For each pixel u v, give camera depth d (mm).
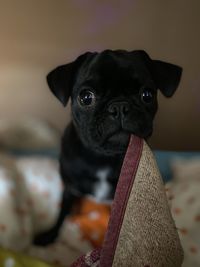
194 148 443
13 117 457
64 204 300
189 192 287
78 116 230
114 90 210
